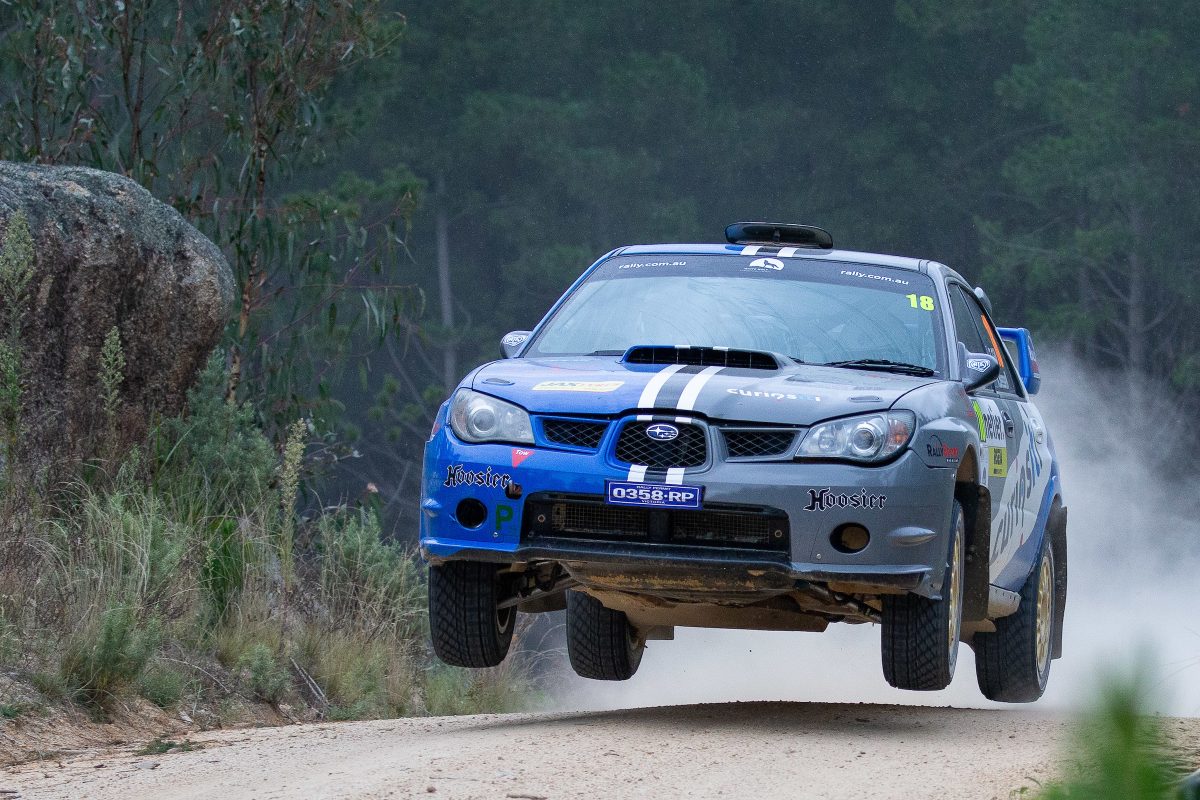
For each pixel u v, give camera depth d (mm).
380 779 12695
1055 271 102500
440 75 120875
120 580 22359
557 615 43469
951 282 19688
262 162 39250
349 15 39375
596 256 116125
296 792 12414
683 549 15125
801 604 16641
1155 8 106125
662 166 122312
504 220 121250
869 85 126125
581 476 15227
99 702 20188
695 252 19625
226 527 26703
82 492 25797
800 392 15547
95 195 27922
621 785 12180
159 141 41625
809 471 15023
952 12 114688
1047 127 118500
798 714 17906
